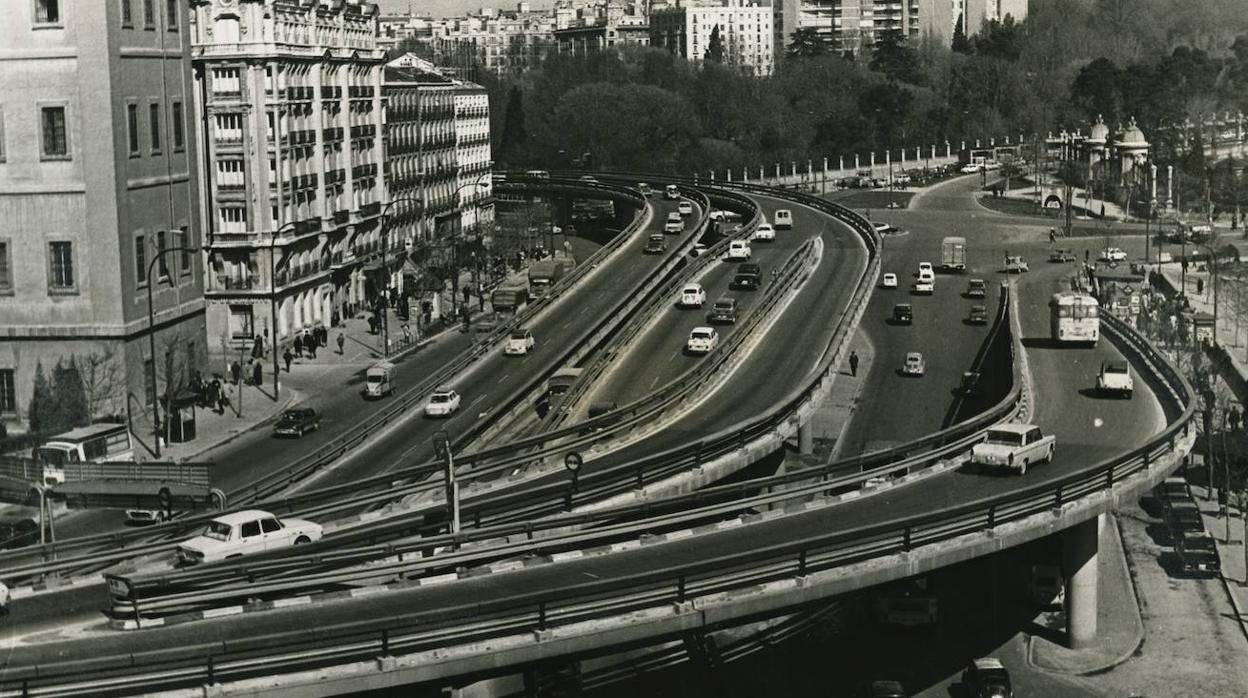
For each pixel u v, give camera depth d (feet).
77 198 430.61
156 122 457.68
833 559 237.45
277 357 548.31
